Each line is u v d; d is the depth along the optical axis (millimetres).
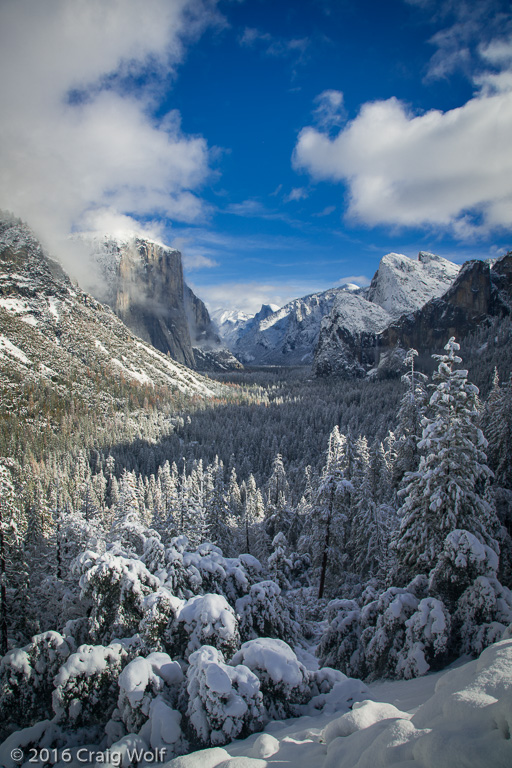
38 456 107438
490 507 16984
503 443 24297
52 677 14828
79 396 157000
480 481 20125
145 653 14125
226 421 146000
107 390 171625
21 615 23438
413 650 14391
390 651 15414
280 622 18438
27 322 198500
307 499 51906
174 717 11156
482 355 168000
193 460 102875
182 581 17594
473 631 14414
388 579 19875
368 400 159000
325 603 28797
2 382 145625
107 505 75750
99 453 106875
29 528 29641
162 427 138250
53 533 29438
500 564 19438
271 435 119375
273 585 18891
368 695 12562
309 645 23172
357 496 31109
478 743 4469
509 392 24891
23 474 72188
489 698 5441
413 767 4789
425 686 12180
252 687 11469
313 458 102375
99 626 15883
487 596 14539
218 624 14352
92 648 13695
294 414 145625
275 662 12664
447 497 16781
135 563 16719
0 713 14242
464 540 15430
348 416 134500
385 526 28594
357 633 18031
